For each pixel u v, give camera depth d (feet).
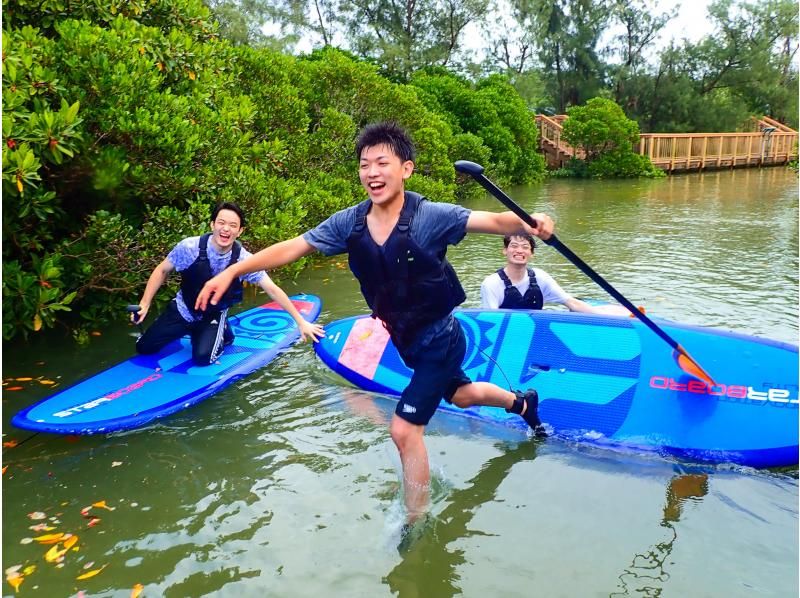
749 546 7.79
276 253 8.02
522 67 109.60
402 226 7.56
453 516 8.51
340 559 7.75
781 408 9.97
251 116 19.30
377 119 33.37
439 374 8.25
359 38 76.28
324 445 10.45
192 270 12.58
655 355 11.05
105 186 14.67
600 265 22.59
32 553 7.93
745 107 100.22
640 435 10.27
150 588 7.31
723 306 17.21
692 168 79.51
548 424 10.78
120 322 16.37
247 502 8.94
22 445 10.59
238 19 71.26
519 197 47.57
